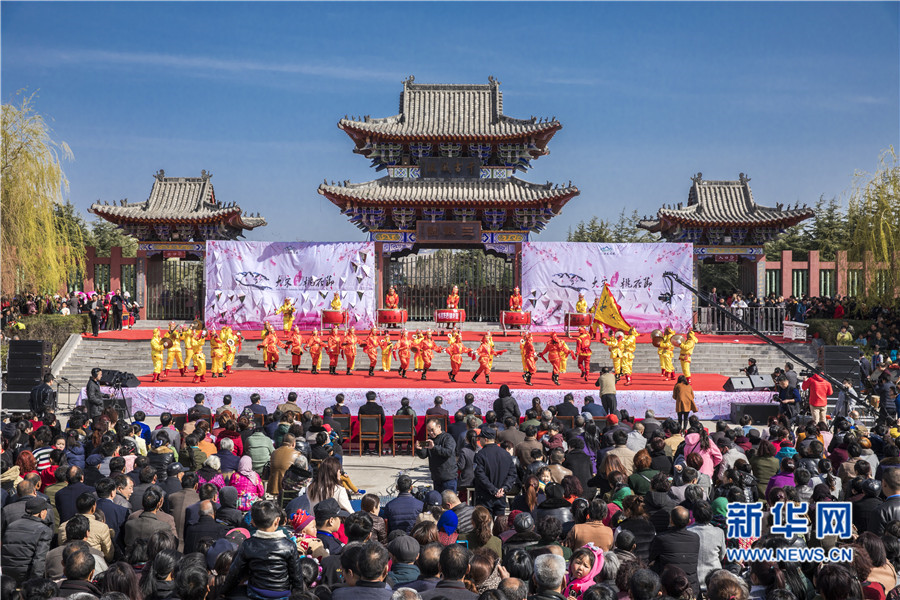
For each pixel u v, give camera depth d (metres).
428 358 34.66
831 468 14.95
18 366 30.97
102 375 30.78
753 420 30.73
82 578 8.97
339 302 42.53
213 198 52.00
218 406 31.23
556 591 8.30
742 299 48.44
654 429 21.03
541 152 50.88
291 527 11.39
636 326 45.94
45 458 15.16
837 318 47.31
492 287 49.56
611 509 12.62
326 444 16.98
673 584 8.65
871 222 45.06
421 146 48.47
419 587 8.99
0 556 10.38
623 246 46.12
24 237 41.16
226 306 46.03
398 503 12.72
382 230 47.78
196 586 8.42
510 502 17.41
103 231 86.38
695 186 51.22
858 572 9.46
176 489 13.83
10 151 40.97
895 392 28.02
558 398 31.42
